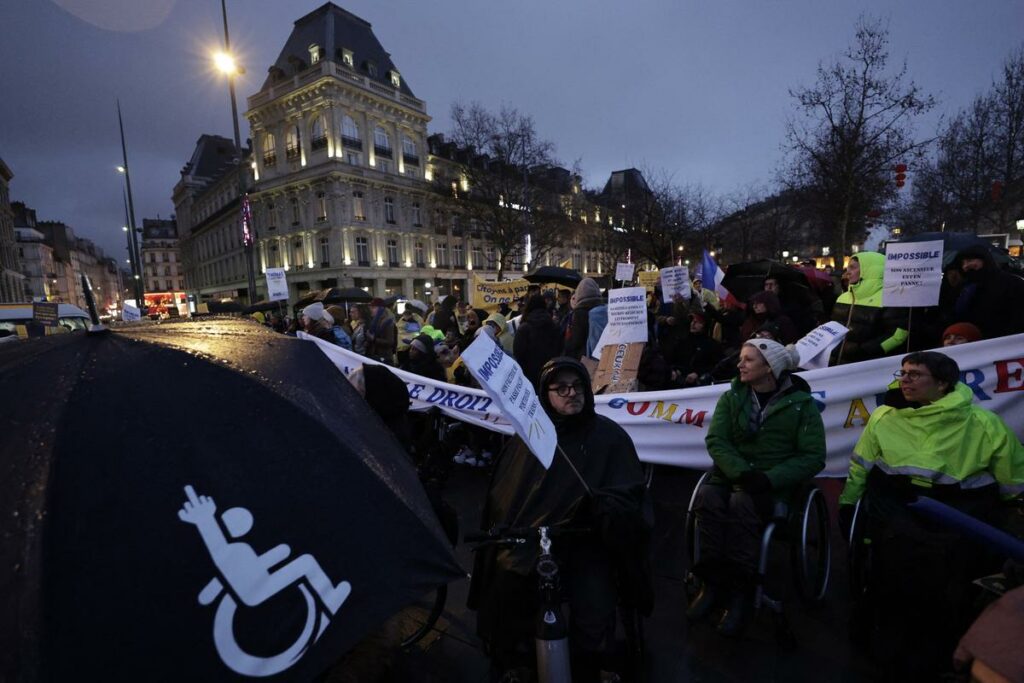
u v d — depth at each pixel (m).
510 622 2.17
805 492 3.05
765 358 2.98
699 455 4.38
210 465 1.16
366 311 8.41
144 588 1.00
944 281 5.17
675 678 2.60
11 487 1.01
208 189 61.34
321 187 41.41
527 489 2.31
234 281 55.50
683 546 3.91
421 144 47.72
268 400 1.36
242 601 1.07
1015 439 2.53
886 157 18.11
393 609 1.23
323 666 1.12
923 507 1.33
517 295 11.55
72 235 130.50
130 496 1.05
